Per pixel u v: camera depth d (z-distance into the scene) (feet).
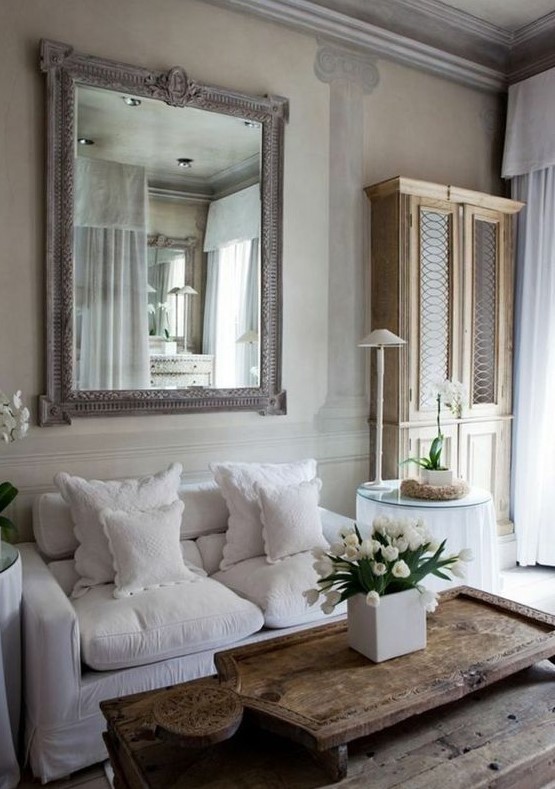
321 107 11.79
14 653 6.76
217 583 8.25
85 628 6.88
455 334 12.55
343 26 11.80
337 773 4.54
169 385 10.28
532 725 5.27
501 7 12.54
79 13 9.40
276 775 4.61
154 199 10.09
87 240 9.53
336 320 12.07
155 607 7.27
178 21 10.27
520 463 13.74
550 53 13.28
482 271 13.12
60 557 8.45
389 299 12.05
